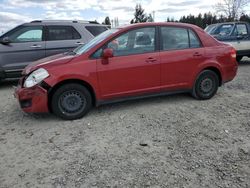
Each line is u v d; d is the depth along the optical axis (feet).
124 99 18.74
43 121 17.78
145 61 18.62
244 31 38.81
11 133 16.19
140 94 19.01
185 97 21.88
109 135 15.47
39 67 17.22
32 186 11.14
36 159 13.16
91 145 14.37
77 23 29.84
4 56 27.14
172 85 19.75
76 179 11.47
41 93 16.87
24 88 17.10
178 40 19.86
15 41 27.55
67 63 17.33
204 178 11.41
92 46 18.10
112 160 12.85
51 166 12.51
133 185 11.01
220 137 15.01
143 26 18.89
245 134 15.35
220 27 40.40
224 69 21.25
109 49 17.52
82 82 17.58
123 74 18.19
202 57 20.29
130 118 17.81
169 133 15.56
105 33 19.63
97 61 17.67
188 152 13.44
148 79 18.92
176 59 19.45
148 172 11.84
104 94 18.06
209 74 20.85
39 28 28.37
